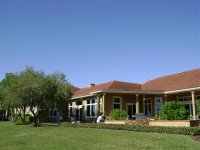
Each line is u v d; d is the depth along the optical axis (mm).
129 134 18797
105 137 18203
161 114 24672
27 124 39094
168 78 40688
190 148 13641
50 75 38406
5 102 38562
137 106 35031
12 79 37594
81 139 18328
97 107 37688
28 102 34531
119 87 36531
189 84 32281
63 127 28750
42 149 16359
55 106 38125
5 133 26797
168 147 14133
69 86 40938
